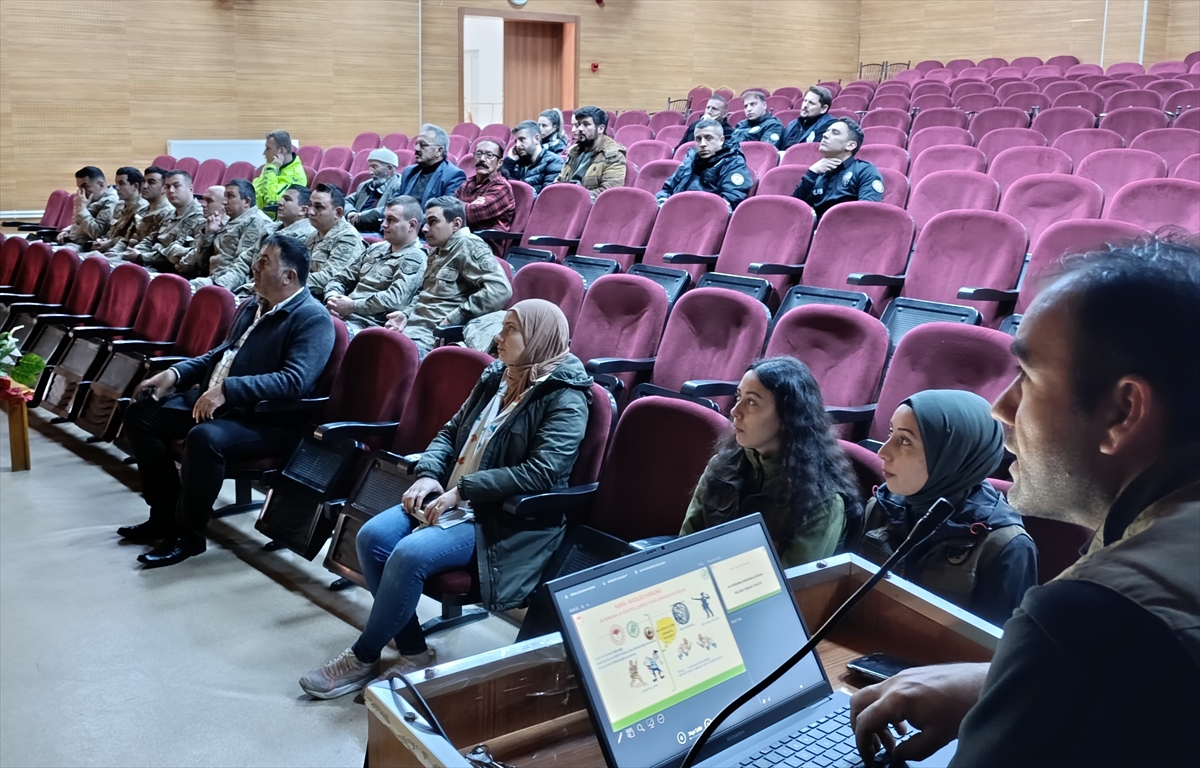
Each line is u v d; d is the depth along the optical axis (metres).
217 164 6.73
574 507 1.97
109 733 1.81
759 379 1.51
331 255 3.90
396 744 0.86
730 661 0.96
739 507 1.56
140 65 7.41
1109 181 4.16
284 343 2.70
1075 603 0.49
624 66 9.90
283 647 2.15
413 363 2.49
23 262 4.63
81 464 3.39
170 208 5.12
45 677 2.00
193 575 2.52
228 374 2.75
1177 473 0.50
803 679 1.00
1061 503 0.54
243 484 2.98
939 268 2.98
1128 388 0.50
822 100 5.36
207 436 2.54
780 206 3.32
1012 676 0.50
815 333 2.38
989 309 2.84
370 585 2.04
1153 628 0.46
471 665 0.94
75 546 2.69
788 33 10.80
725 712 0.80
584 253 3.87
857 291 3.06
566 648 0.87
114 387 3.32
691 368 2.65
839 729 0.96
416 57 8.75
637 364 2.69
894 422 1.33
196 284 4.21
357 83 8.48
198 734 1.81
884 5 10.95
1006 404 0.58
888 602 1.15
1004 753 0.50
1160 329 0.49
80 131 7.21
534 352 2.03
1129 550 0.49
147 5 7.38
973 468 1.29
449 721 0.93
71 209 6.34
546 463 1.92
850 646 1.16
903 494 1.34
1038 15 9.68
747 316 2.55
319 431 2.34
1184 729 0.45
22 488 3.14
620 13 9.77
